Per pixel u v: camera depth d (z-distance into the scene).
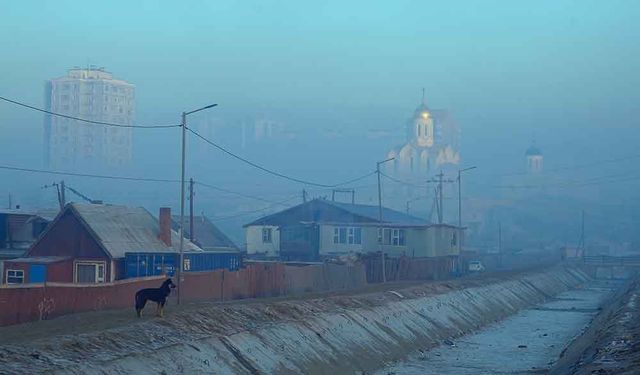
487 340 65.94
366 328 54.91
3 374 25.41
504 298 99.38
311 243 116.62
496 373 47.69
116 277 68.50
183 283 56.28
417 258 111.25
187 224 111.94
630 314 61.94
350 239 117.06
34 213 87.00
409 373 47.50
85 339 31.97
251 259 108.75
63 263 68.25
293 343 44.12
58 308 42.16
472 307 83.62
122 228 72.88
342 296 64.50
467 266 142.12
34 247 70.06
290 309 50.03
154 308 46.62
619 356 39.59
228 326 41.62
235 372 36.47
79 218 69.38
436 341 62.94
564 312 95.50
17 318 38.75
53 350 29.58
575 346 55.16
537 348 60.09
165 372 32.41
